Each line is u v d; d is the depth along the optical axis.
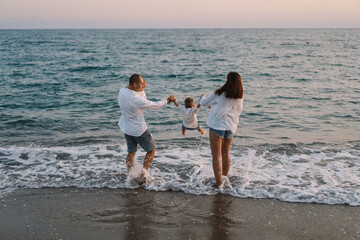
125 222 3.43
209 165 5.04
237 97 4.02
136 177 4.49
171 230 3.29
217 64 26.92
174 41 80.94
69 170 4.82
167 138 6.85
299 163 5.16
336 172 4.76
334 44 62.72
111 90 14.46
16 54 38.59
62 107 10.70
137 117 4.31
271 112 9.61
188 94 13.45
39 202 3.85
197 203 3.85
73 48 52.25
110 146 6.04
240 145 6.24
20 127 7.97
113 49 49.44
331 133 7.28
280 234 3.21
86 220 3.46
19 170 4.82
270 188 4.19
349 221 3.44
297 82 16.23
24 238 3.11
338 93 12.79
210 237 3.16
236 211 3.66
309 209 3.69
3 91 13.81
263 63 27.47
